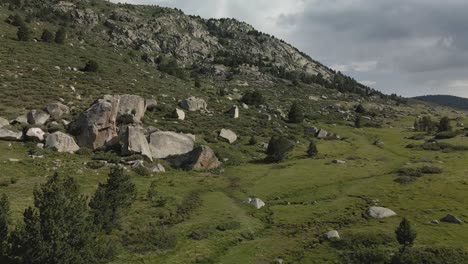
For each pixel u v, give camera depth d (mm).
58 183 28750
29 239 26625
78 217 28406
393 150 99312
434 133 125875
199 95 136625
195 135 91438
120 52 182125
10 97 82250
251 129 108812
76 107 86562
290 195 59594
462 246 37406
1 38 125500
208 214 49562
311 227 45812
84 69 118375
